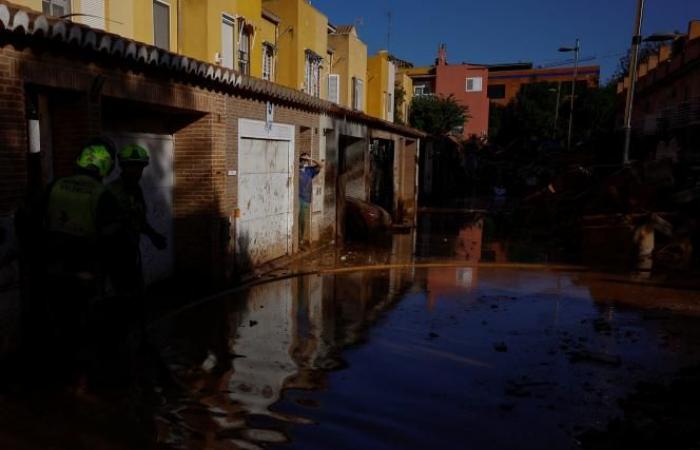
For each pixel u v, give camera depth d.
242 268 11.19
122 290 5.98
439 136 38.47
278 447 4.35
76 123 6.84
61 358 5.74
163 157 9.62
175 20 15.84
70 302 5.29
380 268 12.30
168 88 8.41
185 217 9.92
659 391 5.63
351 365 6.18
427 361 6.38
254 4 19.23
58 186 5.26
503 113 59.22
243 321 7.75
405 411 5.06
